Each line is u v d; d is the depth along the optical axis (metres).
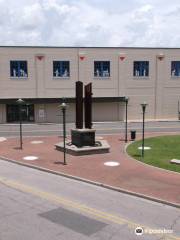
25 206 11.45
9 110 47.69
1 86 46.59
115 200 12.35
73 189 13.79
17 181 14.95
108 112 49.44
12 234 9.14
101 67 48.59
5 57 46.44
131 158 20.09
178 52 50.25
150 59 49.72
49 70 47.50
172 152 22.27
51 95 47.84
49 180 15.30
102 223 9.98
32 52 46.91
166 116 50.81
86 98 23.02
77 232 9.31
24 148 24.16
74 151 20.94
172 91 50.69
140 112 50.09
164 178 15.38
